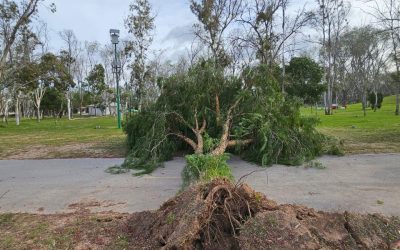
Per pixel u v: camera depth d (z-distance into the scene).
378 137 12.45
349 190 5.69
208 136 8.20
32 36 26.81
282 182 6.37
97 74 51.31
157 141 8.48
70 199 5.79
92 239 3.92
